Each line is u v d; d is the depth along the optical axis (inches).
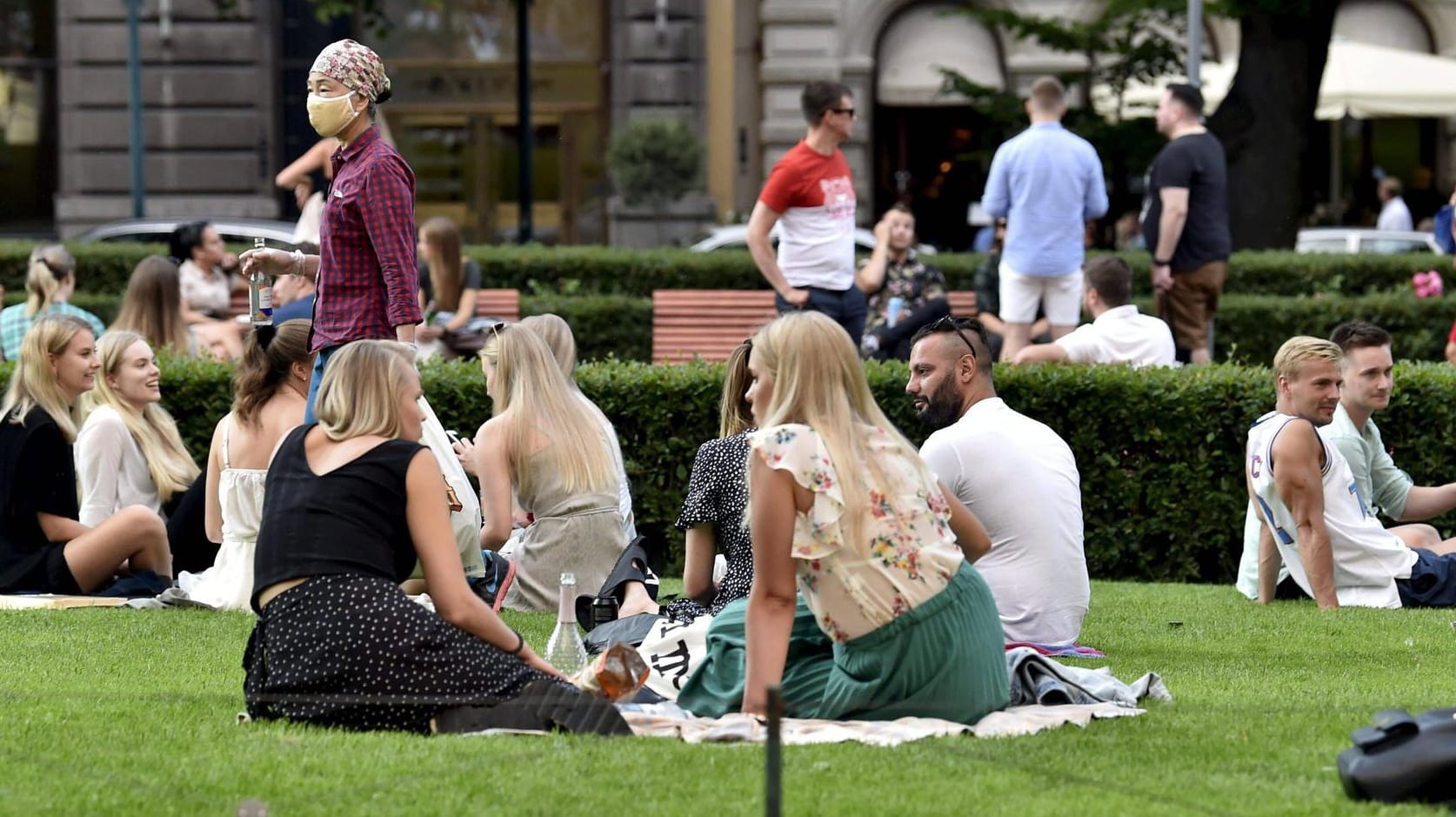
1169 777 570.3
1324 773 577.6
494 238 3772.1
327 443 655.1
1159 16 2901.1
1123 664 801.6
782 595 621.3
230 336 1605.6
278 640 638.5
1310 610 966.4
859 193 3651.6
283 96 3580.2
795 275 1358.3
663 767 571.2
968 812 526.3
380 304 871.7
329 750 597.0
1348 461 1040.8
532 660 660.7
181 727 641.0
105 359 1032.8
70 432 1003.3
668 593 1071.6
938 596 629.9
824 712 642.8
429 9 3718.0
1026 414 1195.3
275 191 3543.3
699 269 2150.6
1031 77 3548.2
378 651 626.8
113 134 3489.2
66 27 3469.5
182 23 3472.0
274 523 646.5
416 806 531.2
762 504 613.0
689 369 1221.1
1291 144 2343.8
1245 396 1178.0
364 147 872.3
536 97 3742.6
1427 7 3560.5
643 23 3592.5
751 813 522.3
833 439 617.9
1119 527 1200.2
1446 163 3636.8
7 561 986.7
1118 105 2952.8
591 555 935.0
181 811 530.0
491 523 927.7
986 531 818.8
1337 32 3595.0
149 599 952.9
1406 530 1044.5
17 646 820.6
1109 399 1187.3
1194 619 942.4
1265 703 701.9
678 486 1211.9
